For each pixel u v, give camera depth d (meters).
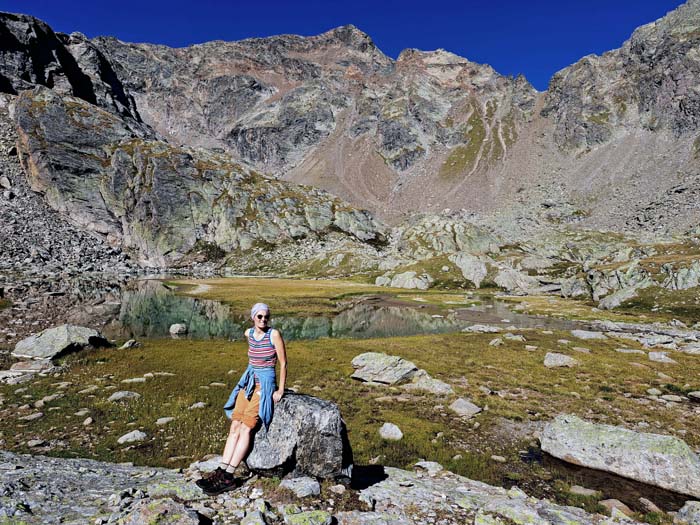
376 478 12.17
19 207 158.75
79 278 106.81
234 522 7.69
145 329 51.84
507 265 145.38
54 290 80.50
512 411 23.38
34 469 11.38
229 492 9.01
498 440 19.59
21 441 16.70
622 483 15.12
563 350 43.00
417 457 17.06
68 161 182.50
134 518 7.08
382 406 24.11
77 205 176.88
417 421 21.38
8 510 7.47
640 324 69.81
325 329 62.25
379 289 119.25
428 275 138.38
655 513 12.26
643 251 123.31
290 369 32.66
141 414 20.52
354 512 8.84
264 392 9.39
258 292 102.56
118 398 22.61
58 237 151.75
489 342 47.47
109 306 68.31
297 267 177.38
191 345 40.59
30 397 22.38
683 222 194.12
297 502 8.75
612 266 103.19
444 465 16.48
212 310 72.44
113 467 13.56
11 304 59.69
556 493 14.27
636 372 33.16
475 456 17.44
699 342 47.25
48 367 28.69
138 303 75.12
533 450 18.47
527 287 131.38
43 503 8.27
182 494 8.67
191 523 7.05
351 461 10.48
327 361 36.16
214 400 23.23
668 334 58.25
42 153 175.75
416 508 9.66
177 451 16.45
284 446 9.55
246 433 9.31
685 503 12.66
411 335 58.28
